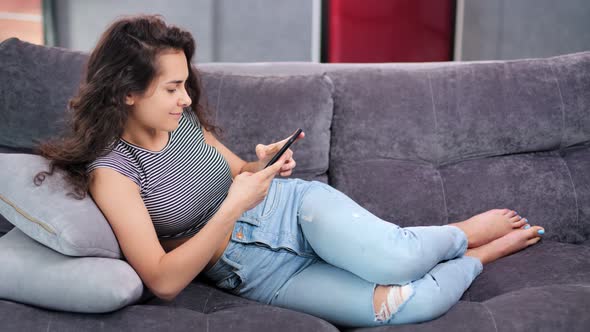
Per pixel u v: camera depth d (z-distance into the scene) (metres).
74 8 3.86
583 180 1.92
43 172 1.38
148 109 1.39
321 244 1.47
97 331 1.25
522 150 1.95
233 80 1.92
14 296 1.32
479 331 1.28
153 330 1.25
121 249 1.39
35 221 1.33
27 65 1.88
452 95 1.94
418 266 1.38
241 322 1.27
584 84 1.97
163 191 1.45
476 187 1.89
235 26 4.04
